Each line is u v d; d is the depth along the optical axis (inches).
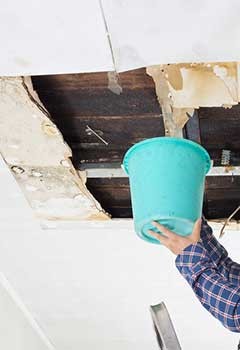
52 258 107.0
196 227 60.5
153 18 51.9
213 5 50.4
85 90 66.8
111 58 56.9
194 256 63.1
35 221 94.0
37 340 138.4
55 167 79.0
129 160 63.0
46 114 69.4
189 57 56.4
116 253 103.6
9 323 123.0
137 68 58.7
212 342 133.7
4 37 55.5
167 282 111.5
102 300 121.0
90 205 87.2
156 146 60.4
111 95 67.4
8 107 68.4
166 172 60.1
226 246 98.3
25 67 59.4
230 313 60.7
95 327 132.6
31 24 53.7
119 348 142.1
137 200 61.4
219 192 85.1
